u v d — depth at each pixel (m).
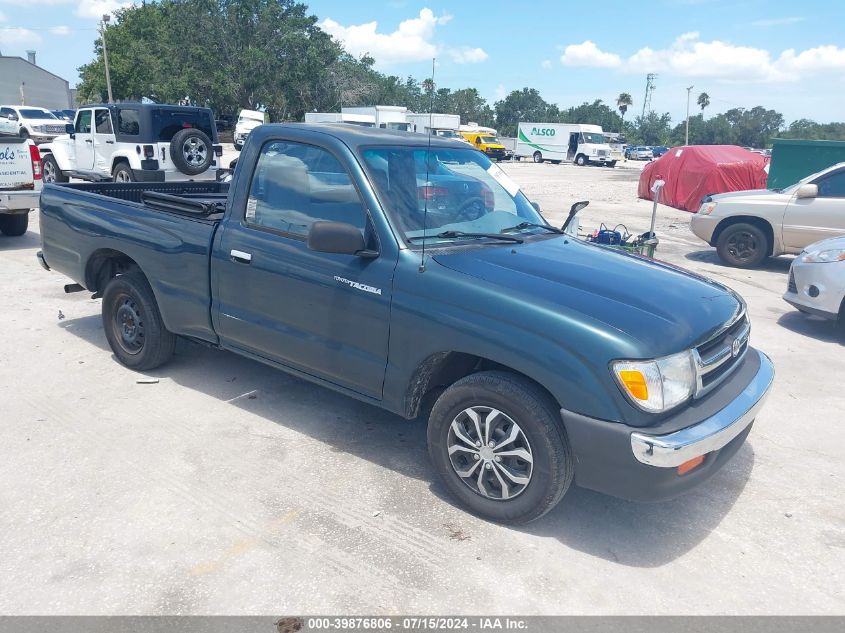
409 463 4.23
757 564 3.38
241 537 3.43
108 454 4.21
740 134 127.06
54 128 29.69
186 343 6.26
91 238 5.48
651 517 3.75
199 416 4.77
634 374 3.10
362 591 3.06
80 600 2.96
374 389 3.93
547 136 51.22
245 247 4.42
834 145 14.27
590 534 3.57
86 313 7.07
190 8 54.34
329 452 4.33
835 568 3.37
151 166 13.76
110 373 5.49
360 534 3.48
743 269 10.88
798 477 4.26
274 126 4.47
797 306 7.36
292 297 4.19
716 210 10.95
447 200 4.25
